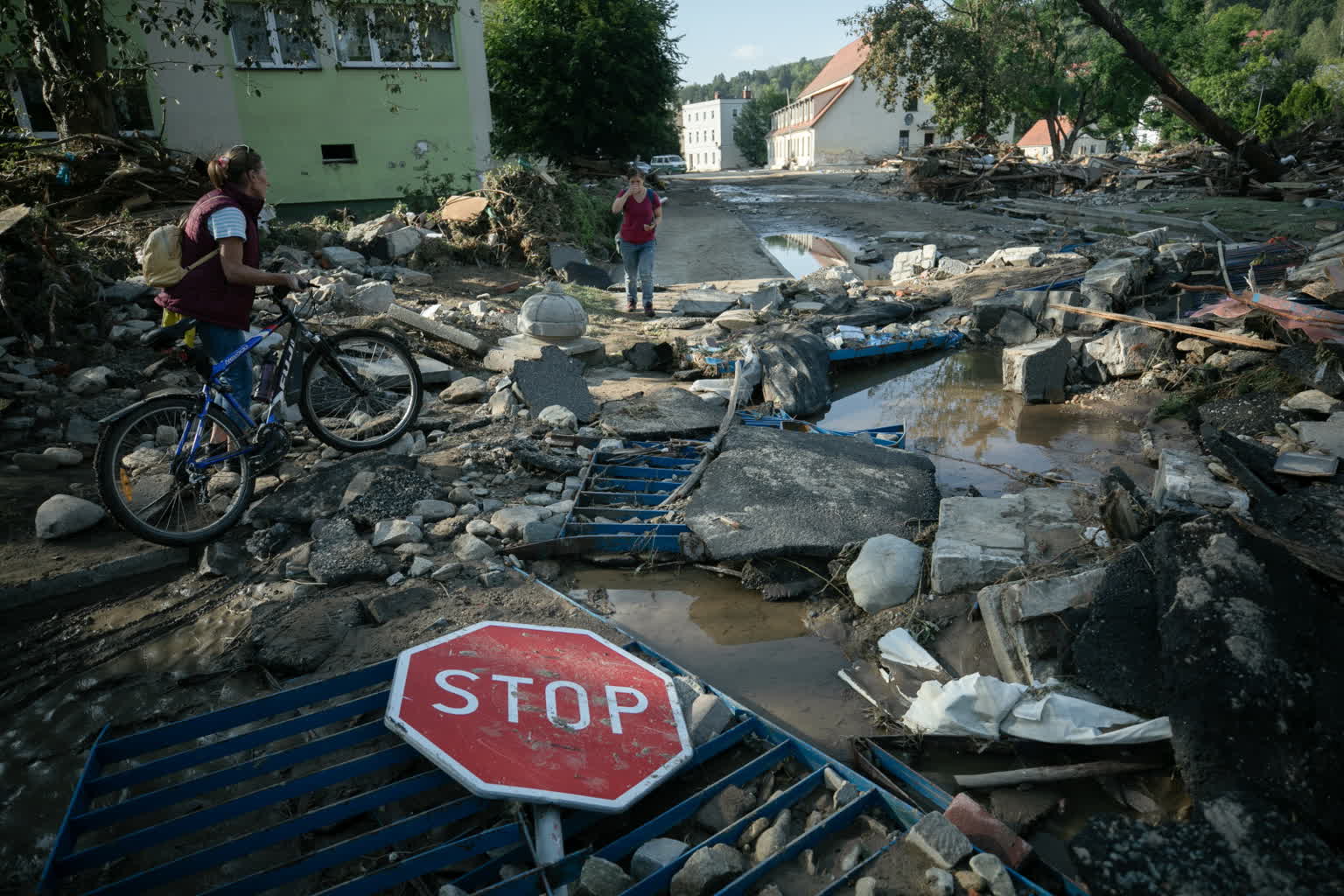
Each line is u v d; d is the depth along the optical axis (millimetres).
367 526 4438
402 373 5699
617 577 4324
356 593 3881
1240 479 4203
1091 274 9094
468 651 3078
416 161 17172
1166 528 3215
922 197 28234
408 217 12383
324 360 5059
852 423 6855
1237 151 22234
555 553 4344
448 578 3996
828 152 63094
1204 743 2545
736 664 3578
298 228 10797
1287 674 2607
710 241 17625
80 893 2283
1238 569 2924
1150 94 34094
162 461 4973
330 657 3408
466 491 4867
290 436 5508
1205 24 47906
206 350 4395
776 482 4793
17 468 4910
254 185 4371
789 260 15711
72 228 9188
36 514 4230
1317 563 3072
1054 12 31953
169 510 4355
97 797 2611
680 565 4422
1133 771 2789
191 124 15211
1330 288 6699
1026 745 2918
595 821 2574
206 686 3277
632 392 7051
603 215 17922
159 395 4105
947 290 11008
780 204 27406
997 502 4352
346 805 2451
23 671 3365
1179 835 2342
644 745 2748
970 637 3576
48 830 2578
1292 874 2174
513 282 11000
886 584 3854
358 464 4832
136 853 2455
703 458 5250
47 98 11141
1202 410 6023
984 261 12742
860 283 11508
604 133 28578
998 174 27312
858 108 62125
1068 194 26094
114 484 3896
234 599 3861
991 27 32781
